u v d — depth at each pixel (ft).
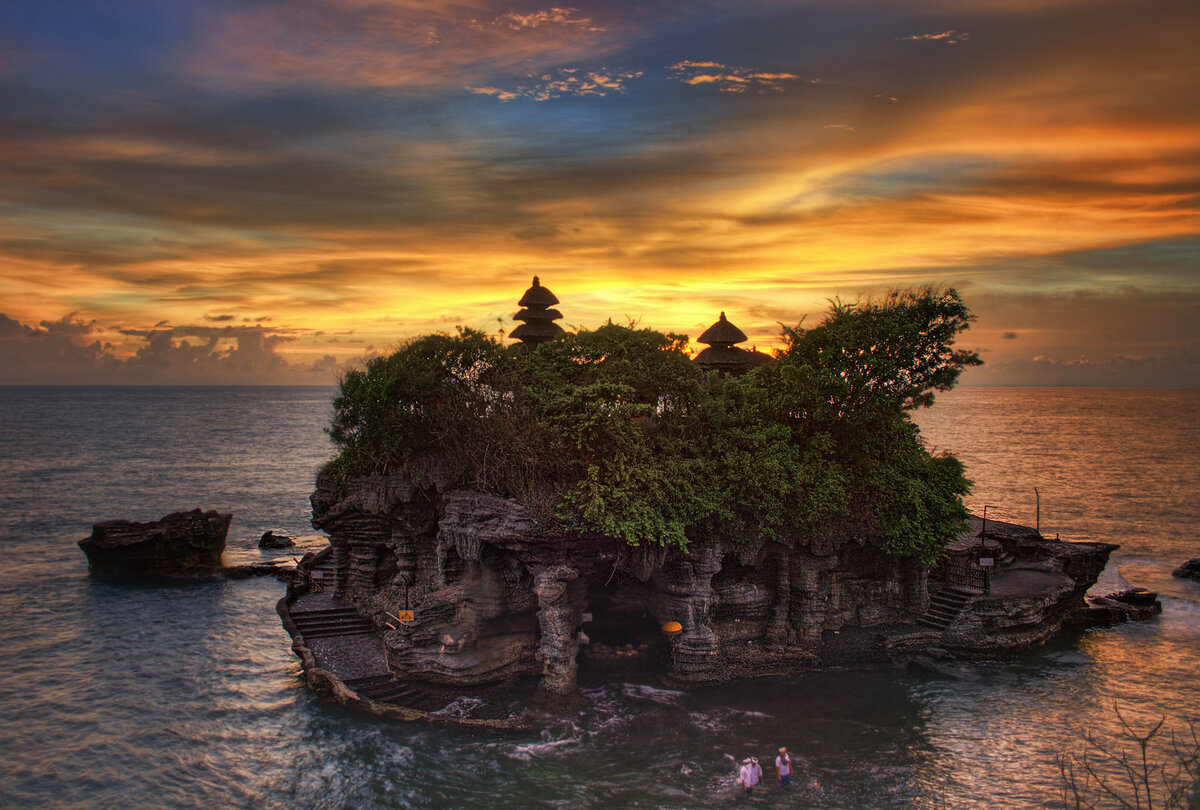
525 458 158.61
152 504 395.96
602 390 163.73
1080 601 209.67
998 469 559.79
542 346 180.75
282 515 373.61
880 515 183.52
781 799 121.19
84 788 126.11
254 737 141.59
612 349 178.29
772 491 168.35
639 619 176.04
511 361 173.99
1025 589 190.80
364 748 136.77
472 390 169.17
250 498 420.36
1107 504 410.72
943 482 193.88
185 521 263.70
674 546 161.79
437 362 171.01
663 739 139.54
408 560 176.35
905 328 187.62
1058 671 174.29
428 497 168.25
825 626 183.32
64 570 263.90
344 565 191.83
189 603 227.20
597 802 120.37
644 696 156.15
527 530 150.20
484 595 158.92
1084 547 212.43
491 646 160.15
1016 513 384.68
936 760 134.00
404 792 123.24
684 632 163.02
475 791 123.34
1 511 369.91
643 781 126.11
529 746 136.67
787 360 200.54
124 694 161.89
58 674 172.96
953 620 182.19
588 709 150.10
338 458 192.85
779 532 172.86
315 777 127.85
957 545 201.05
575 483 161.58
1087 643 193.57
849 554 185.88
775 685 163.53
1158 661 181.16
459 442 164.25
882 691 161.79
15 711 153.99
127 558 255.09
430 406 167.12
